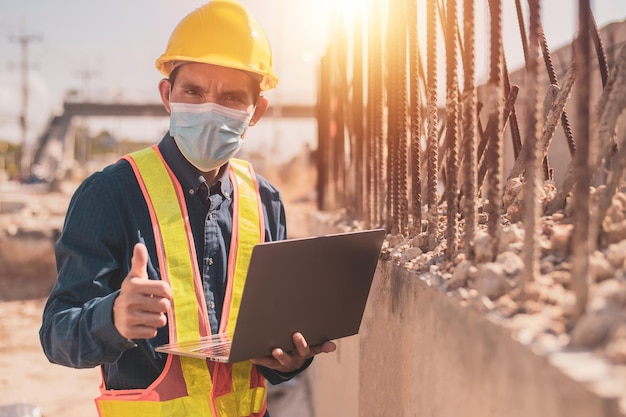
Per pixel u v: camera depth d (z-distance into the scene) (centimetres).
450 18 188
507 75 222
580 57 114
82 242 182
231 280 200
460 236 187
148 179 194
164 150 202
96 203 184
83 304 177
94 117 7281
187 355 169
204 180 199
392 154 251
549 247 142
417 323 167
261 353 170
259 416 208
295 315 171
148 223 189
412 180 224
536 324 107
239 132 201
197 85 196
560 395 88
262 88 223
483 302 123
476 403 120
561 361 90
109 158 7675
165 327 185
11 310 851
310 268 167
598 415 79
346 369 312
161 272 187
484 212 225
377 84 303
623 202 151
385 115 298
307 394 542
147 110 7238
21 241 996
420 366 163
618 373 85
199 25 198
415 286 170
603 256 128
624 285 106
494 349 111
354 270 181
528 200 127
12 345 707
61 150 6975
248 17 206
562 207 169
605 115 153
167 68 211
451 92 183
